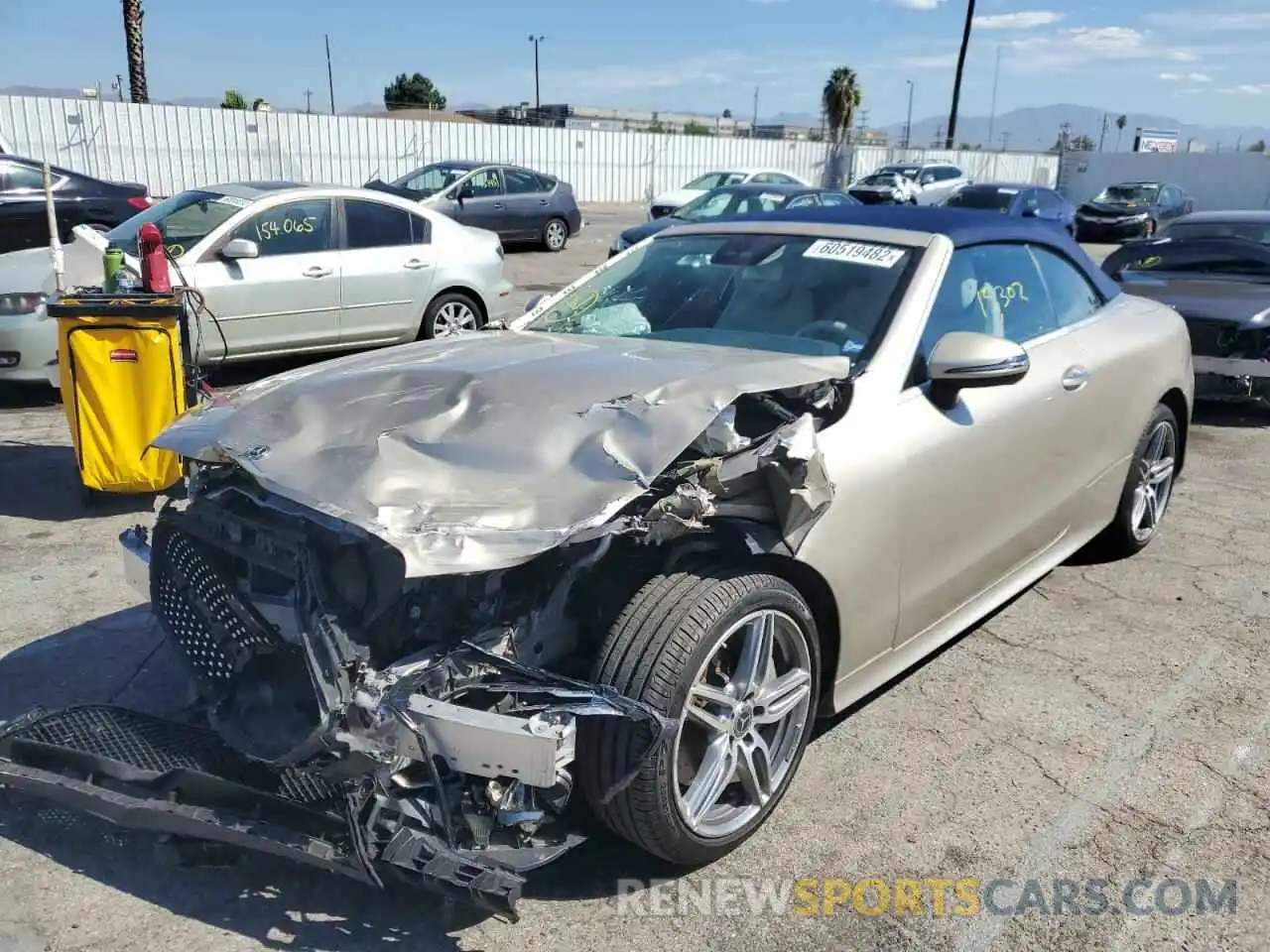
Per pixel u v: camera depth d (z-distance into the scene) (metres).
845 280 3.78
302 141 29.34
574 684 2.45
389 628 2.54
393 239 9.11
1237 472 6.79
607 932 2.67
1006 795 3.26
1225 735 3.62
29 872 2.87
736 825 2.92
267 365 9.55
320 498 2.52
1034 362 4.05
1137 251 8.98
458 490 2.54
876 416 3.25
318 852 2.46
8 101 25.67
